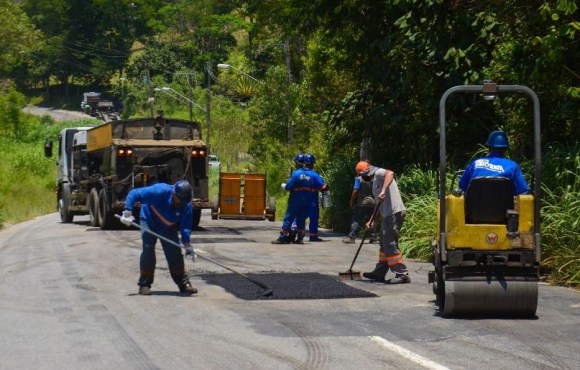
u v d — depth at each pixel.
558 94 19.69
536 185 11.68
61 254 20.86
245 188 31.73
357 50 28.58
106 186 29.61
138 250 21.61
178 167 29.17
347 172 31.06
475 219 11.81
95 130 31.36
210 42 141.62
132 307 12.68
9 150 72.75
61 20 163.12
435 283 13.10
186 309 12.50
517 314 11.88
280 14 31.55
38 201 49.28
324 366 8.95
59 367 8.98
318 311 12.35
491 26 20.94
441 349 9.80
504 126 22.86
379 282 15.71
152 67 139.50
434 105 24.61
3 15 99.50
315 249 22.44
